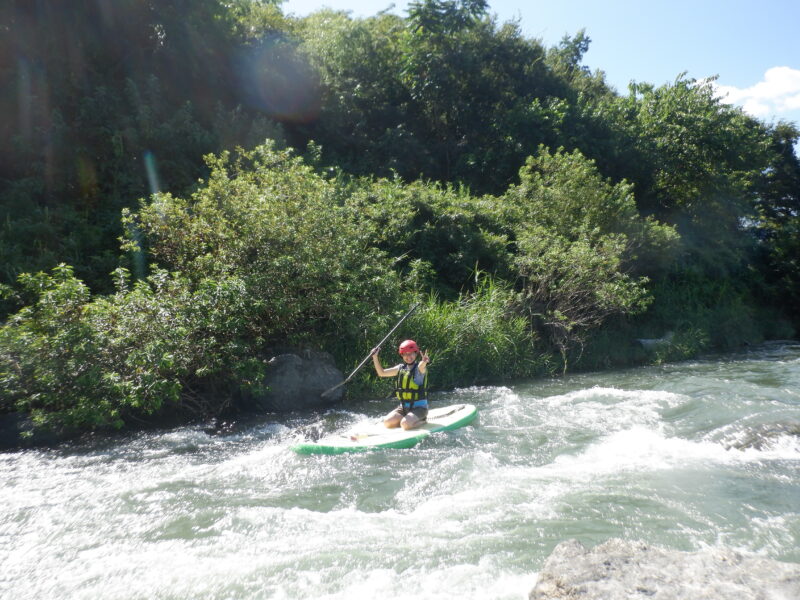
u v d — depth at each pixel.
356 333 10.15
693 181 21.44
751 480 5.31
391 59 22.11
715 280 20.11
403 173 19.20
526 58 22.70
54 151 13.01
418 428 7.02
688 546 4.02
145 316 8.12
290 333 9.78
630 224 15.88
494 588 3.48
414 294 11.78
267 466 6.08
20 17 13.88
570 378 11.87
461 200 15.11
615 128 20.86
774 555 3.87
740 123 21.70
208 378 8.75
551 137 19.45
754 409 7.59
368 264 10.56
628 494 5.02
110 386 7.49
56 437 7.50
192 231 9.88
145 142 13.88
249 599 3.51
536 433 7.02
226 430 7.95
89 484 5.73
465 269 13.91
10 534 4.58
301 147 19.12
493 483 5.38
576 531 4.30
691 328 16.48
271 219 9.70
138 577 3.83
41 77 13.69
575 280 13.16
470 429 7.22
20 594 3.68
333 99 20.66
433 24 21.11
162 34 16.08
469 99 22.05
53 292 7.71
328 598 3.47
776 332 20.80
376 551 4.07
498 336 11.87
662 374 11.99
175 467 6.25
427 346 11.03
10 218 11.86
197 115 16.41
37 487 5.66
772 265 23.39
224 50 17.77
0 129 13.19
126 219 9.94
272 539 4.34
